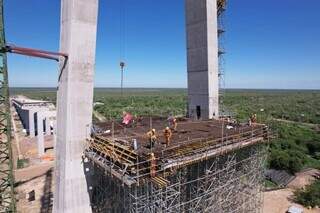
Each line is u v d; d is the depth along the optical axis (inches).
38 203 1501.0
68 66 966.4
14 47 962.7
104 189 1057.5
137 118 1489.9
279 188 1825.8
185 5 1526.8
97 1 1003.9
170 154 844.6
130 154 826.2
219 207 1084.5
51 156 2354.8
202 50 1470.2
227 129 1232.8
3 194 1300.4
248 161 1280.8
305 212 1513.3
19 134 3243.1
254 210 1318.9
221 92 1684.3
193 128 1256.8
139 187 858.1
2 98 1037.8
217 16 1606.8
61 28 1016.9
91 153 973.8
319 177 2022.6
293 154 2369.6
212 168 1087.0
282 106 7485.2
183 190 993.5
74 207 1005.2
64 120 989.2
